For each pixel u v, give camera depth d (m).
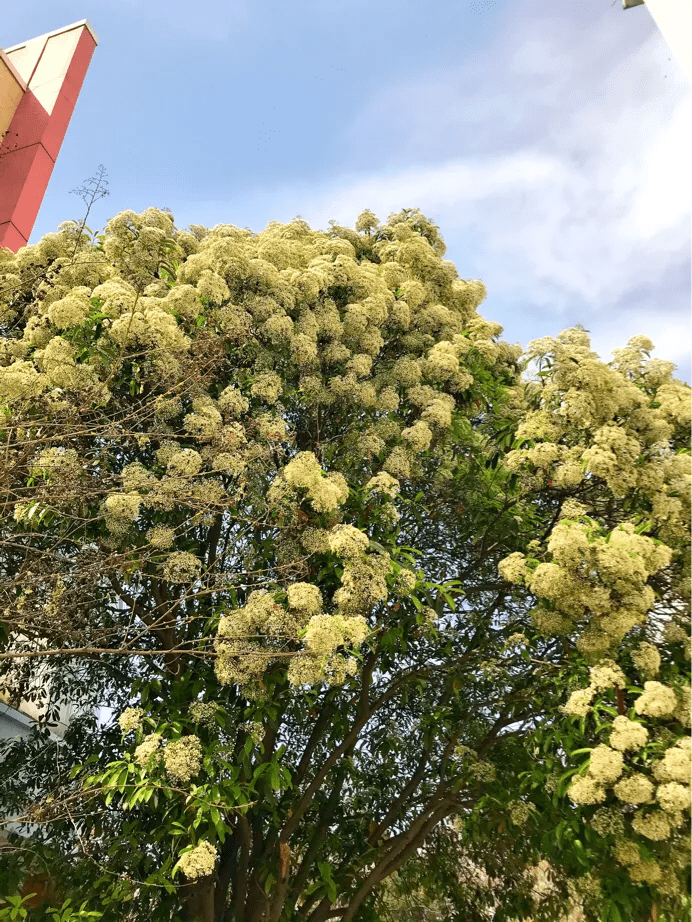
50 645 3.85
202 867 3.21
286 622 3.40
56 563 3.56
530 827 4.11
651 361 4.27
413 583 3.70
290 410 4.46
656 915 3.38
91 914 3.62
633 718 3.20
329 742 4.82
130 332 3.62
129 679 4.45
